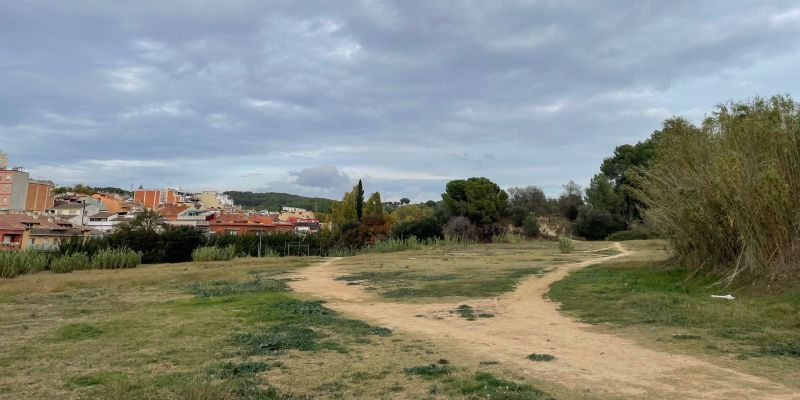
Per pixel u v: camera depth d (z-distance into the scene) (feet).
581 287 58.75
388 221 225.15
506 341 32.55
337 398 20.86
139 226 133.59
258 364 26.13
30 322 40.65
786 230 45.80
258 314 42.75
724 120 54.49
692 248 63.52
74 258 96.12
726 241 54.80
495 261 103.45
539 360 27.17
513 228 228.84
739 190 47.83
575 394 21.04
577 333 34.83
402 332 35.76
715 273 56.13
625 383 22.66
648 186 69.51
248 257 135.64
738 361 25.91
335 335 34.47
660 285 56.75
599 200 224.33
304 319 40.70
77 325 38.04
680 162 59.98
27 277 80.18
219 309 46.01
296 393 21.52
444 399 20.53
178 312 44.70
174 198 405.80
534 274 77.05
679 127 60.85
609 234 217.56
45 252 106.32
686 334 32.68
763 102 52.26
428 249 149.07
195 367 25.93
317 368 25.66
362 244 207.21
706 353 27.81
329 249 188.85
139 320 40.63
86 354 29.09
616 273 71.15
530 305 48.42
